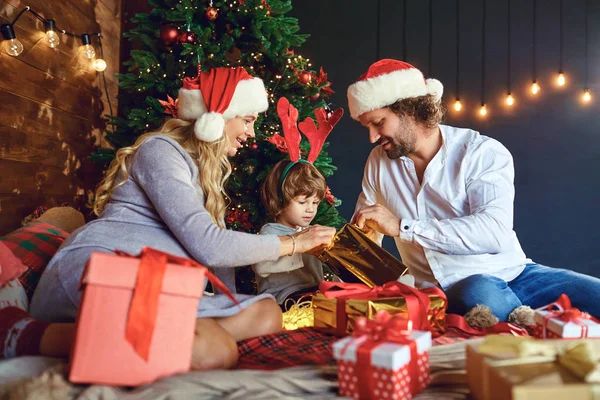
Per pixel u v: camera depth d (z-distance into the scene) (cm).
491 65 453
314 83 287
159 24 280
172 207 145
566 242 451
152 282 108
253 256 148
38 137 237
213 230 144
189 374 109
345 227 182
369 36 454
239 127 174
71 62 272
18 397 96
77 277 134
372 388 102
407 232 183
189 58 267
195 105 166
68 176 269
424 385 113
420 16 454
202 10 271
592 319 129
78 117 281
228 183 264
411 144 195
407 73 190
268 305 159
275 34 275
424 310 146
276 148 266
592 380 86
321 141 216
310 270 211
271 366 132
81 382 104
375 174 219
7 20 209
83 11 288
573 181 452
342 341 109
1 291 137
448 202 196
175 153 155
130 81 268
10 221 212
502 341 103
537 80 452
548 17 451
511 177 193
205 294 179
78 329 105
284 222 212
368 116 194
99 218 152
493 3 453
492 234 178
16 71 217
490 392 95
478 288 177
